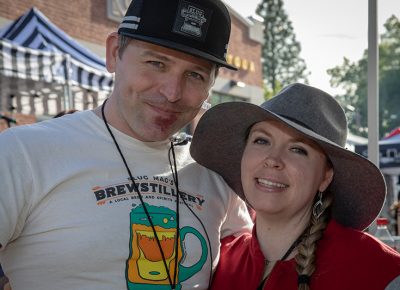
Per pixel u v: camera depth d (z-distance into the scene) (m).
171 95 1.64
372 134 2.56
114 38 1.78
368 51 2.58
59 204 1.56
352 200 1.88
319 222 1.65
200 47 1.65
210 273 1.80
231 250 1.90
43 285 1.56
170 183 1.78
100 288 1.56
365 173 1.72
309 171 1.66
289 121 1.59
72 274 1.55
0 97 5.98
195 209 1.82
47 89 6.36
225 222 2.03
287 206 1.67
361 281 1.51
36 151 1.57
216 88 13.06
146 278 1.62
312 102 1.69
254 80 14.60
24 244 1.57
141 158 1.74
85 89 6.30
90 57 6.11
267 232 1.76
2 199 1.47
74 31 9.28
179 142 1.96
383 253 1.55
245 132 1.94
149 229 1.65
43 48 5.63
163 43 1.59
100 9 9.76
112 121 1.74
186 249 1.72
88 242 1.55
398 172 6.61
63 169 1.59
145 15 1.63
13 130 1.60
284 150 1.68
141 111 1.67
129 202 1.65
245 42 14.27
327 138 1.68
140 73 1.64
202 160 1.99
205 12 1.66
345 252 1.57
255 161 1.69
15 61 4.93
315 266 1.57
